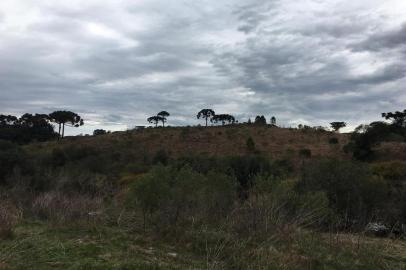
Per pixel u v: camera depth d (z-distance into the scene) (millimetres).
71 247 5762
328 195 10547
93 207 9516
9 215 7637
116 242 6332
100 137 70000
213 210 8156
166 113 88062
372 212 9883
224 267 5312
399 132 53906
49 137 78750
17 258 5105
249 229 6727
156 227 7371
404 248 6852
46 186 14367
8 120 80188
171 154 54344
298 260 5531
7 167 16750
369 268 5645
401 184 13117
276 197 7789
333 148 50781
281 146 56281
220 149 58156
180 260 5562
